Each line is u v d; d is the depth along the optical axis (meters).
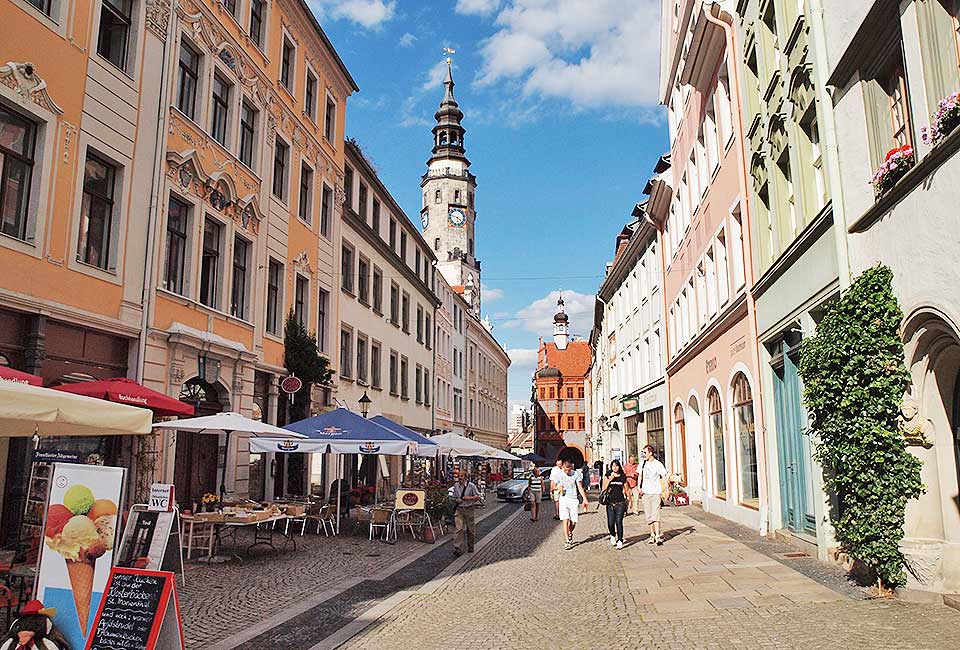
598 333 57.12
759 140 15.11
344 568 13.27
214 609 9.45
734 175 17.19
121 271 15.05
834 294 10.98
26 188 12.91
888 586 8.60
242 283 20.73
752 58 15.89
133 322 15.31
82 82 14.08
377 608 9.66
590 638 7.60
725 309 17.94
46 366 13.05
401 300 39.09
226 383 19.17
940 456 8.50
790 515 13.91
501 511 30.00
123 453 15.02
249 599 10.16
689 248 23.69
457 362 56.97
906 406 8.56
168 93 16.72
